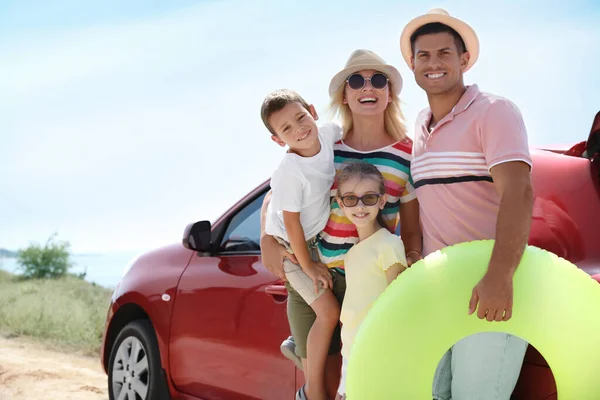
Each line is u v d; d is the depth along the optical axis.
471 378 3.17
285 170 3.73
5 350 10.27
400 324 3.01
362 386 3.09
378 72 3.82
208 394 5.30
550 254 3.05
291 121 3.69
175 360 5.59
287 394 4.62
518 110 3.29
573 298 2.92
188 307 5.46
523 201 3.07
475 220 3.36
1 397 7.66
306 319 3.96
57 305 13.22
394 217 3.81
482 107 3.30
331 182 3.79
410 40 3.64
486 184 3.34
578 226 3.49
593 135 3.67
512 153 3.13
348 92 3.85
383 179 3.62
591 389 2.88
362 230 3.65
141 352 5.96
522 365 3.25
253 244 5.20
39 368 9.00
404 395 2.99
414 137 3.62
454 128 3.38
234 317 5.04
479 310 2.93
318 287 3.77
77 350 10.47
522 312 2.90
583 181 3.63
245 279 5.04
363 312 3.55
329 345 3.81
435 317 2.97
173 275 5.71
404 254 3.55
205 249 5.41
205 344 5.28
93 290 17.53
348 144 3.92
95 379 8.58
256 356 4.84
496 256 2.97
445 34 3.51
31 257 22.69
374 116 3.83
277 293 4.71
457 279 2.98
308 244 3.85
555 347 2.88
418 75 3.55
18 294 15.79
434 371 2.99
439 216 3.44
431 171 3.44
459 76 3.53
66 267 22.98
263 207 4.15
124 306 6.12
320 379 3.83
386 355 3.02
